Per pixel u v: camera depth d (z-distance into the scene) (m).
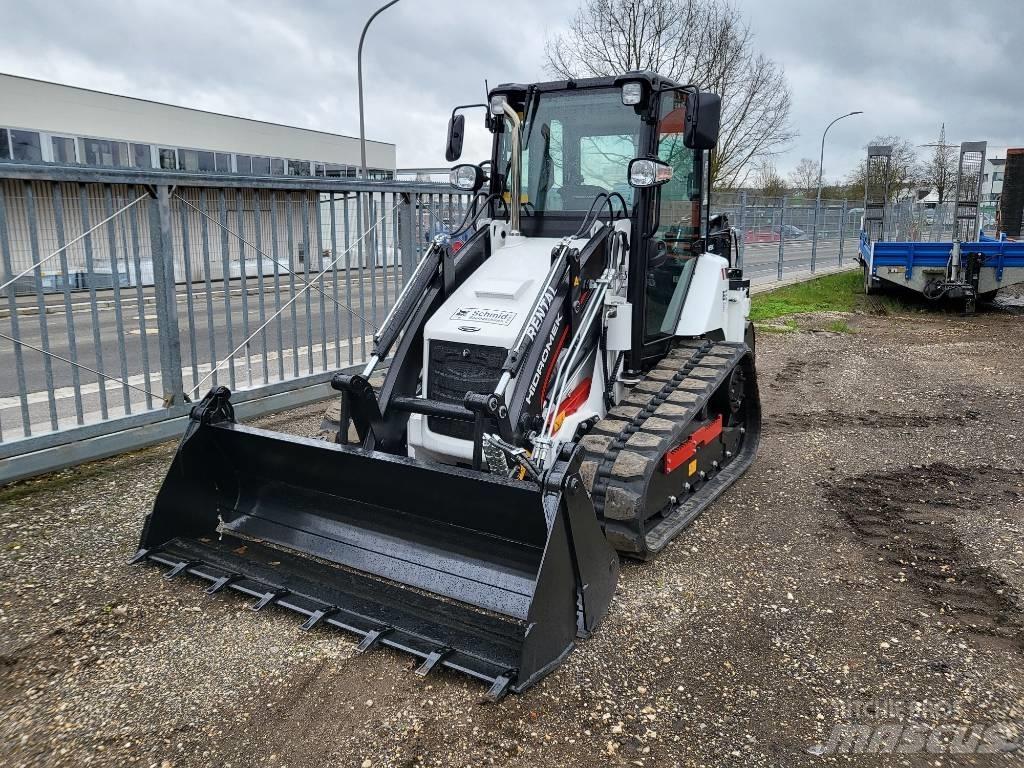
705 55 20.39
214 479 4.52
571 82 4.93
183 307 11.41
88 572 4.18
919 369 10.34
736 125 21.23
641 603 4.03
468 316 4.25
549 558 3.25
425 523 3.93
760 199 22.80
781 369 10.37
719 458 5.92
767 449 6.77
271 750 2.90
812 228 25.08
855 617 3.96
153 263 6.02
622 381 5.04
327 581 3.97
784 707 3.23
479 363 4.11
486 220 5.04
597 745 2.97
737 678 3.42
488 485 3.51
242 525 4.47
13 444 5.24
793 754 2.95
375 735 2.99
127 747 2.91
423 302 4.42
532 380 3.91
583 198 4.97
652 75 4.68
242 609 3.84
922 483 5.93
